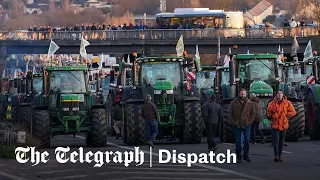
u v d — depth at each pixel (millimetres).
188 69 61375
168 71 47469
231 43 110125
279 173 30781
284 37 108562
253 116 34906
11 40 115188
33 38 115312
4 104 77250
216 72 56000
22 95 61375
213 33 110750
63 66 46844
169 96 46156
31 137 44156
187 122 45938
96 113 45562
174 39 111000
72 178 29969
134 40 112000
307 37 106562
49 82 46594
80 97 46406
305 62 54562
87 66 48625
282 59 63312
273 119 35094
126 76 55031
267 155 38062
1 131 41406
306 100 51094
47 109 46125
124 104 47969
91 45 113500
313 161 35250
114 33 112938
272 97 46000
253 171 31500
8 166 34375
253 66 48750
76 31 114188
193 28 116688
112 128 58750
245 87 48594
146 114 42812
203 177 29672
